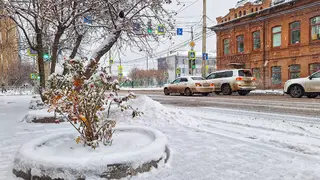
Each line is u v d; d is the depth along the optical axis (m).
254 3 25.25
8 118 8.03
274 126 6.56
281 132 5.88
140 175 3.16
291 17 21.61
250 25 25.17
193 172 3.31
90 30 10.76
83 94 3.70
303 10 20.69
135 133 4.70
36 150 3.65
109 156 3.08
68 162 2.94
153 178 3.12
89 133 3.79
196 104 12.70
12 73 33.06
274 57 23.08
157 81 51.69
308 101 12.26
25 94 25.77
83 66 3.86
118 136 4.42
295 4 21.05
